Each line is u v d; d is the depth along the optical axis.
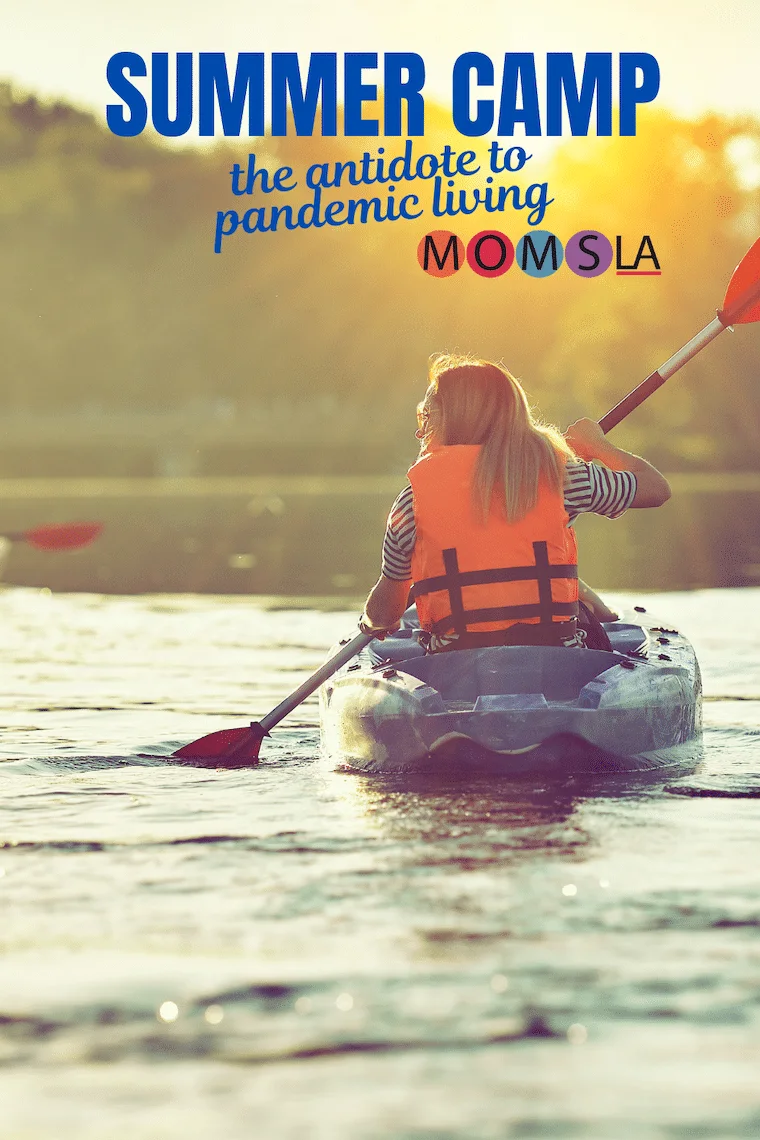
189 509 100.50
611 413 18.84
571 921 9.23
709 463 183.50
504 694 14.48
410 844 11.45
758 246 18.88
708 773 14.45
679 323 182.50
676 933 8.98
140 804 13.33
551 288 186.12
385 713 14.66
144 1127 6.44
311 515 90.31
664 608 32.34
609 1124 6.38
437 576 15.04
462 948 8.72
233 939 8.98
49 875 10.61
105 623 31.94
